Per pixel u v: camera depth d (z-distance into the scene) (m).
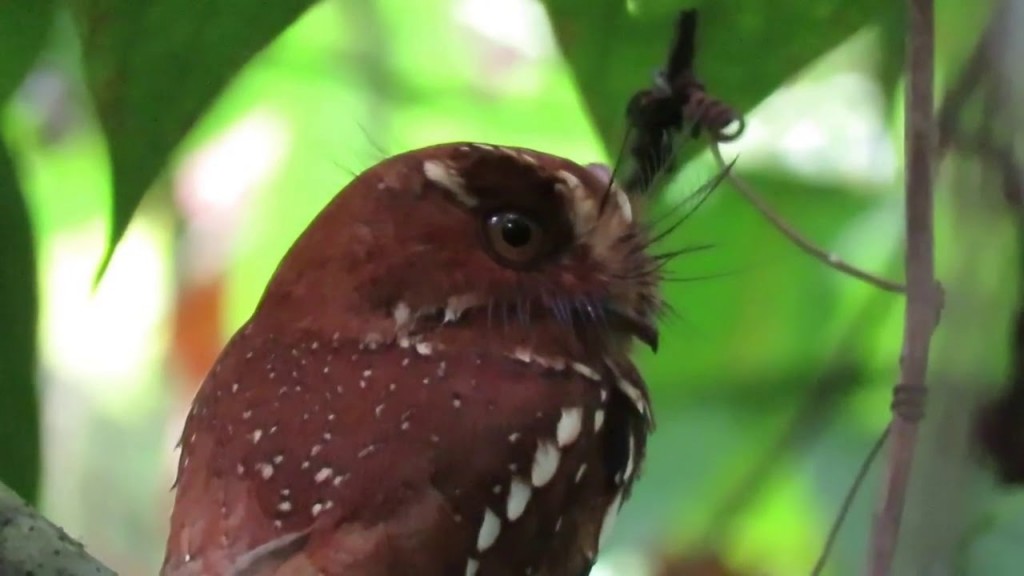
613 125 0.90
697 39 0.90
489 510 0.86
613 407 0.90
